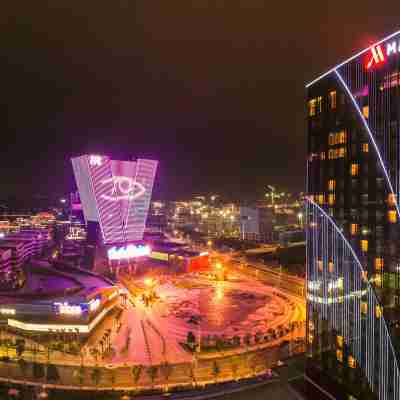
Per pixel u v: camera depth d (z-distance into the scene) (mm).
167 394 116125
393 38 87500
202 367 137500
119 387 123125
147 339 163500
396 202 86188
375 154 92375
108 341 160125
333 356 107062
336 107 104875
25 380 127312
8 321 167875
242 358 144375
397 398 84875
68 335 161750
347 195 101312
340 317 104250
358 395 97375
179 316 193000
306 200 118375
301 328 173875
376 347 91562
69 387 122812
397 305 86000
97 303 176500
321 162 111062
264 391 116500
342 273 103375
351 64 99500
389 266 88312
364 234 95750
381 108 90375
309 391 115688
